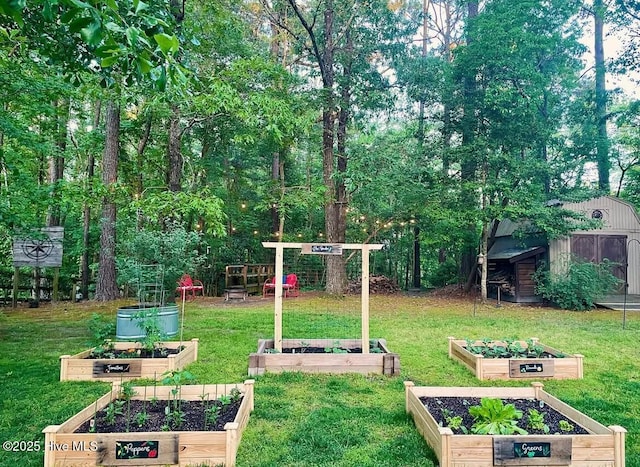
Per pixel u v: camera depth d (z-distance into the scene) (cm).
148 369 441
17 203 702
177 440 257
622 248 1156
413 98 1210
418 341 632
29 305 1011
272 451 284
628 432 316
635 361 521
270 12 1211
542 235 1154
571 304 1036
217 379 437
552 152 1442
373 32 1166
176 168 923
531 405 331
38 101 717
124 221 1076
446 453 251
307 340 536
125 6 202
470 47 1113
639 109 1225
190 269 656
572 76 1403
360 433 312
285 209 1177
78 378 433
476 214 1095
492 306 1089
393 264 1805
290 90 1084
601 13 1258
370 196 1144
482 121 1152
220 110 870
